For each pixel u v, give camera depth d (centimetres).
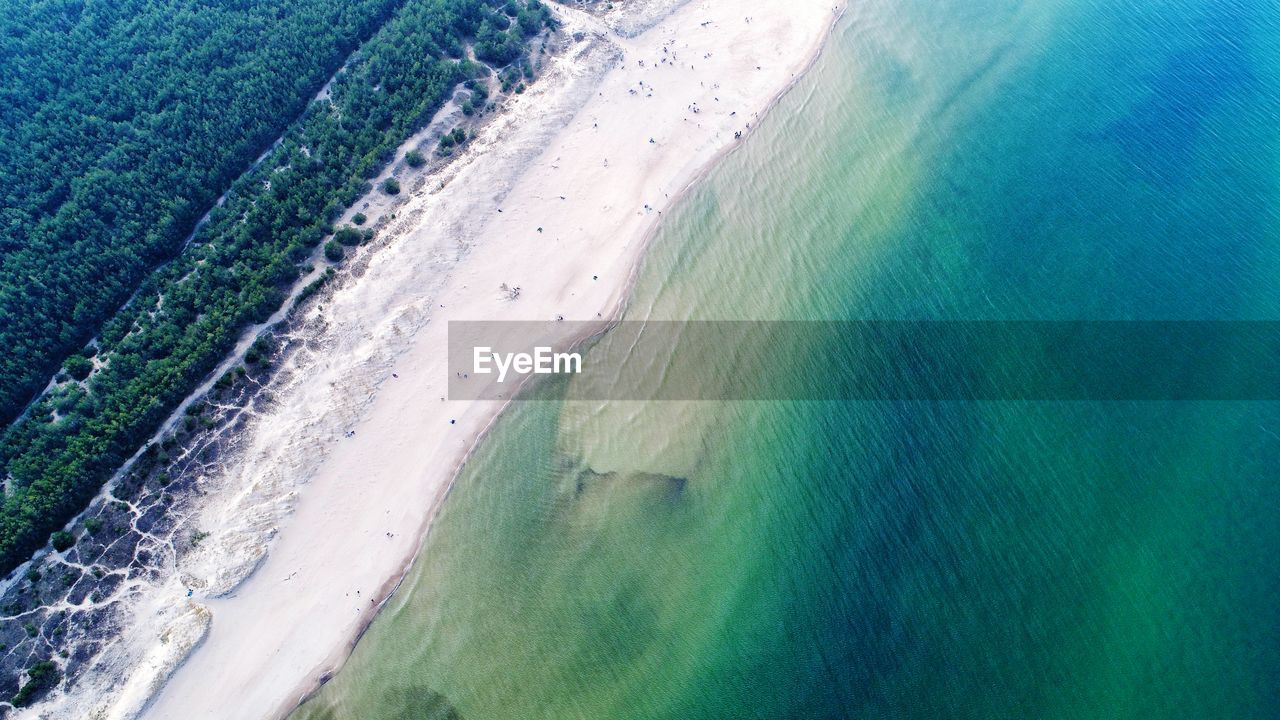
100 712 4638
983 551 4956
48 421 5712
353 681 4875
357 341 6206
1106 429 5394
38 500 5228
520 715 4691
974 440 5450
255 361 6025
